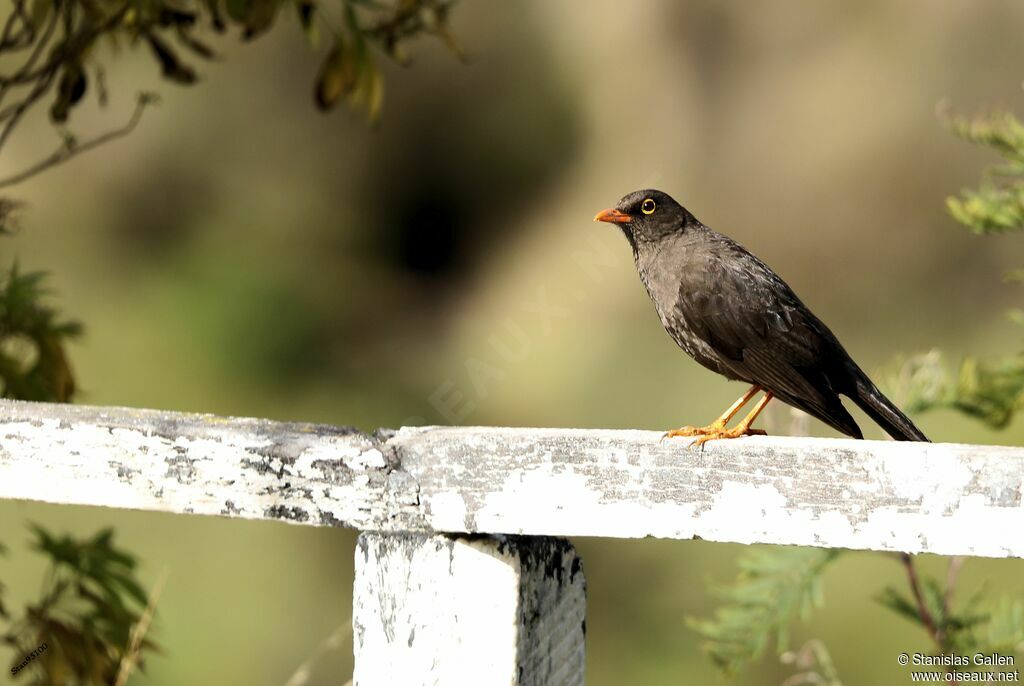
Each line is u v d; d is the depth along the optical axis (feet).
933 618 21.65
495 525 12.51
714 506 12.00
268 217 66.74
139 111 23.40
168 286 63.57
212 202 67.56
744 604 21.45
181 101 67.72
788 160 60.70
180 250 66.23
